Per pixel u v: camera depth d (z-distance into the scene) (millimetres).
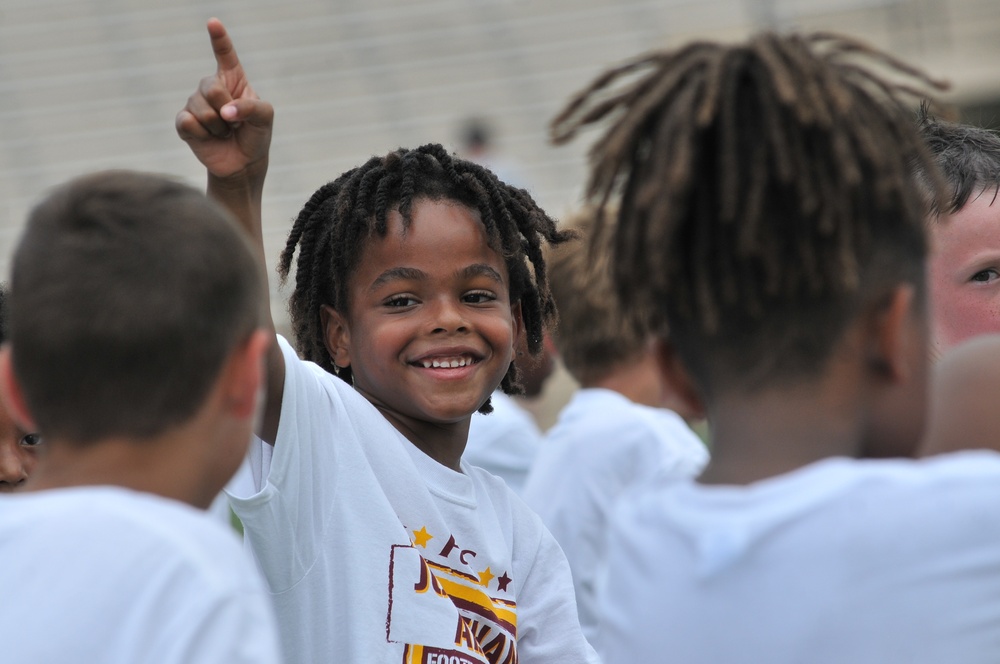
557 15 20578
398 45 20781
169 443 2436
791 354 2396
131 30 20984
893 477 2340
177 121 3715
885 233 2418
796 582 2283
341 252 4219
